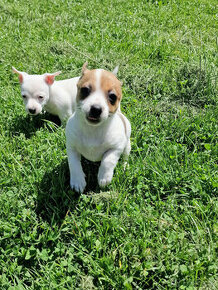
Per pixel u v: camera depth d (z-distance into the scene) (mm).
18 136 580
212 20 1048
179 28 983
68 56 792
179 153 540
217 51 843
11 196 450
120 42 863
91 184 496
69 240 414
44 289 357
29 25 912
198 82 688
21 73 593
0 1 1029
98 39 864
